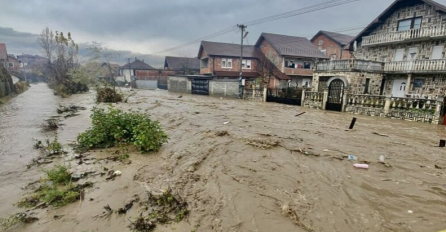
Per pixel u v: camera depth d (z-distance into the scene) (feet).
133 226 10.67
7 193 13.44
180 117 42.11
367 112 51.65
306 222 11.33
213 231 10.49
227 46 122.42
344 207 12.85
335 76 62.44
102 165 18.01
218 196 13.67
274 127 35.12
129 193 13.76
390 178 16.96
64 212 11.65
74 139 25.39
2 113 42.86
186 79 115.03
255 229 10.69
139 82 160.56
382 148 25.02
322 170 18.16
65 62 100.63
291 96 75.00
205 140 25.98
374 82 66.03
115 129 22.80
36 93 93.76
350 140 28.27
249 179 16.15
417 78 60.80
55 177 14.87
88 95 85.66
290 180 16.17
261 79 90.43
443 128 37.70
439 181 16.52
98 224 10.76
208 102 73.46
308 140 27.58
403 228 11.02
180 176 16.30
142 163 18.65
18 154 20.30
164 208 12.26
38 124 33.40
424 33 56.80
